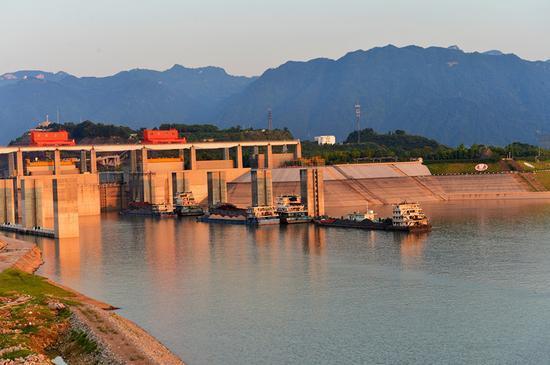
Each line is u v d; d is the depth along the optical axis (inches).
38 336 6407.5
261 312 7687.0
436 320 7239.2
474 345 6437.0
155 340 6688.0
